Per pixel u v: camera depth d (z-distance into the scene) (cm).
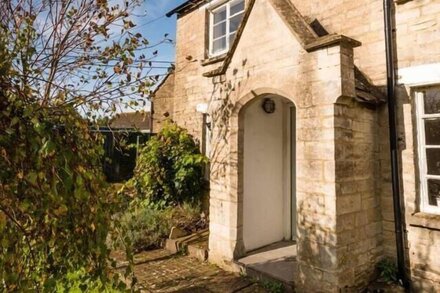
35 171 216
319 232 468
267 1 563
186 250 684
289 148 707
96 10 428
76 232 246
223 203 618
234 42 618
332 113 459
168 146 940
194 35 1023
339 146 463
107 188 284
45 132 221
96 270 262
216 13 988
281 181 704
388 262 523
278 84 537
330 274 452
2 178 213
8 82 239
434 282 478
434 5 498
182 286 526
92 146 281
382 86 552
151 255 680
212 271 588
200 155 912
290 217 705
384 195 536
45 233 238
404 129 519
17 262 225
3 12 358
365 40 580
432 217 480
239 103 604
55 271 262
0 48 240
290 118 709
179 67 1068
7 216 209
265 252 625
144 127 1389
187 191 909
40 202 222
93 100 414
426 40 503
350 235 471
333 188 454
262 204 661
